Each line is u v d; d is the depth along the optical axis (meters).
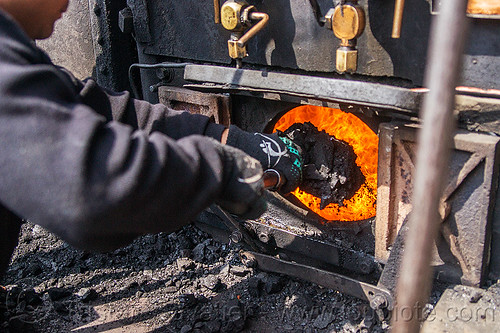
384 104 1.45
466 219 1.53
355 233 1.86
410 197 1.61
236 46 1.67
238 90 1.85
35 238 2.37
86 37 2.45
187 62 2.06
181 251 2.19
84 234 1.07
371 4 1.50
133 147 1.06
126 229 1.12
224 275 2.05
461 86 1.47
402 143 1.56
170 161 1.09
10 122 0.99
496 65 1.38
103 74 2.42
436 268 1.65
